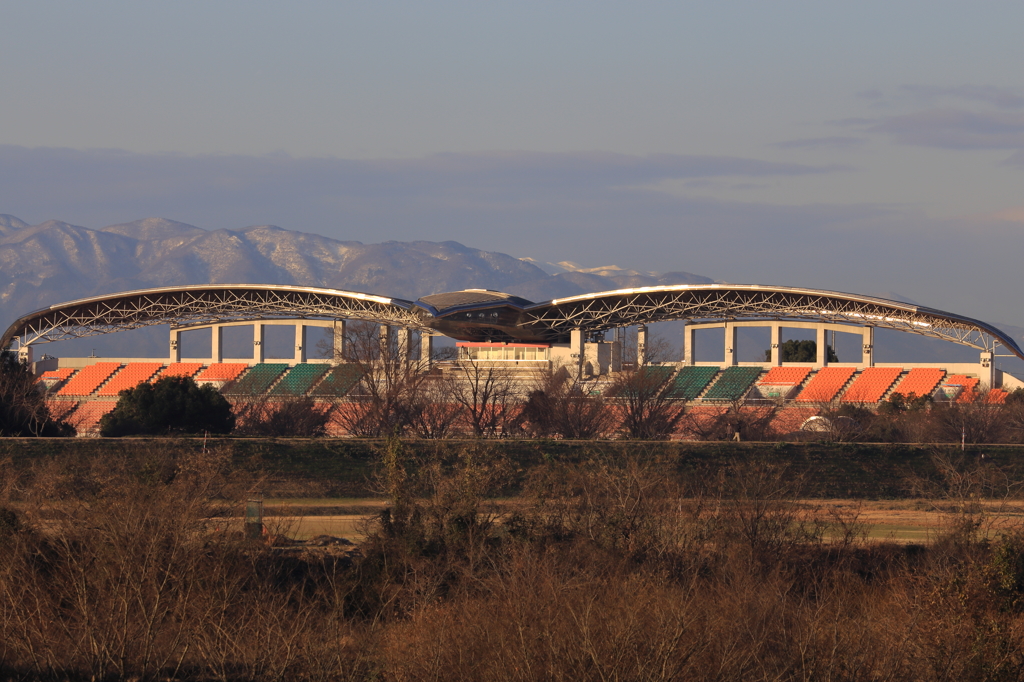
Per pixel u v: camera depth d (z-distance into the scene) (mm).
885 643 135250
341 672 124750
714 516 198500
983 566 161625
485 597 151500
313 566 169750
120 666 117062
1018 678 133625
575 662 124062
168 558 133625
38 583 130750
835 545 195125
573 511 197750
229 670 120625
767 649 133875
